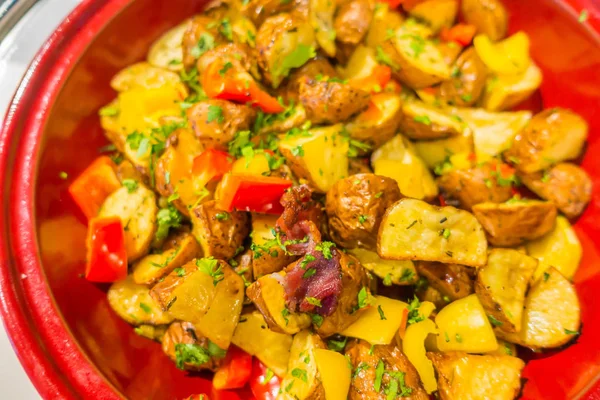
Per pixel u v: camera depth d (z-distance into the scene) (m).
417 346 0.25
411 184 0.29
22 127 0.26
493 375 0.25
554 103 0.30
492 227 0.27
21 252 0.24
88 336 0.25
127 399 0.23
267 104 0.29
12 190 0.25
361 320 0.25
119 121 0.30
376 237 0.26
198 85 0.31
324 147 0.27
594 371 0.23
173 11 0.31
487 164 0.29
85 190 0.28
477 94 0.30
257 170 0.27
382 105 0.29
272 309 0.25
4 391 0.25
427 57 0.30
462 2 0.30
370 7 0.29
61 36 0.27
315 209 0.27
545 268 0.27
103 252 0.27
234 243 0.27
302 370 0.25
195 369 0.27
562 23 0.28
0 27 0.31
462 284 0.26
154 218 0.28
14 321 0.23
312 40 0.29
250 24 0.30
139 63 0.31
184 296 0.25
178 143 0.28
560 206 0.28
